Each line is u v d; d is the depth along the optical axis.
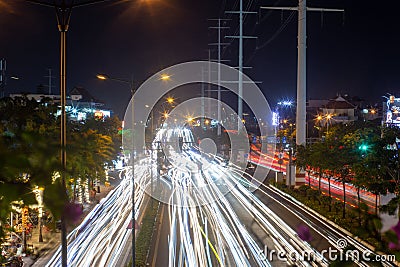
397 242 4.17
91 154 18.23
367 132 25.23
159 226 27.70
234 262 20.03
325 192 40.06
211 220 29.30
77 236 25.09
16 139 4.53
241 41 61.31
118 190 41.78
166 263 20.23
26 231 22.27
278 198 37.59
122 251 21.95
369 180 21.88
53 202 4.32
